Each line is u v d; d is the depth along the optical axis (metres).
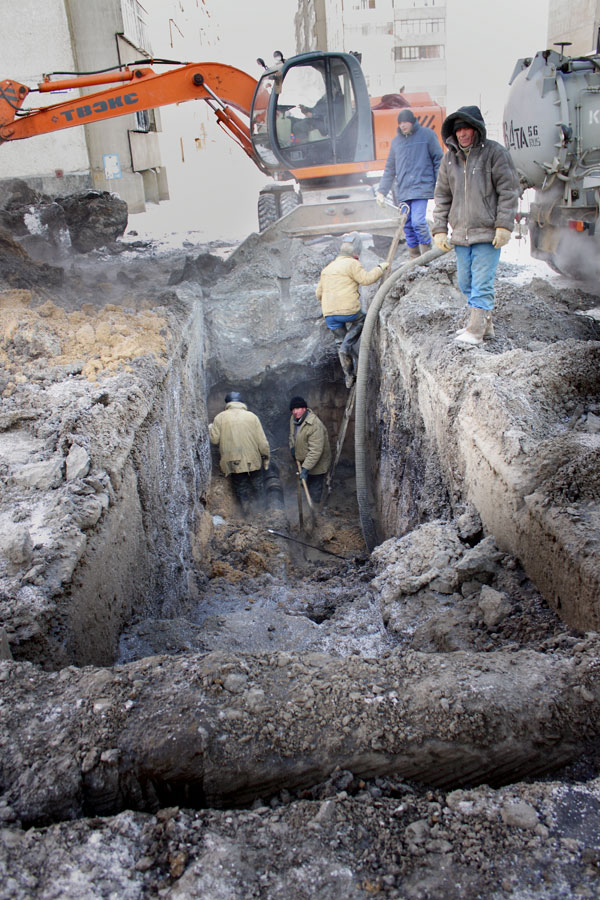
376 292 7.89
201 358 8.41
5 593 2.92
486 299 5.14
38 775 1.90
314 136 10.09
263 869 1.64
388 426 7.21
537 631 2.94
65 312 6.78
